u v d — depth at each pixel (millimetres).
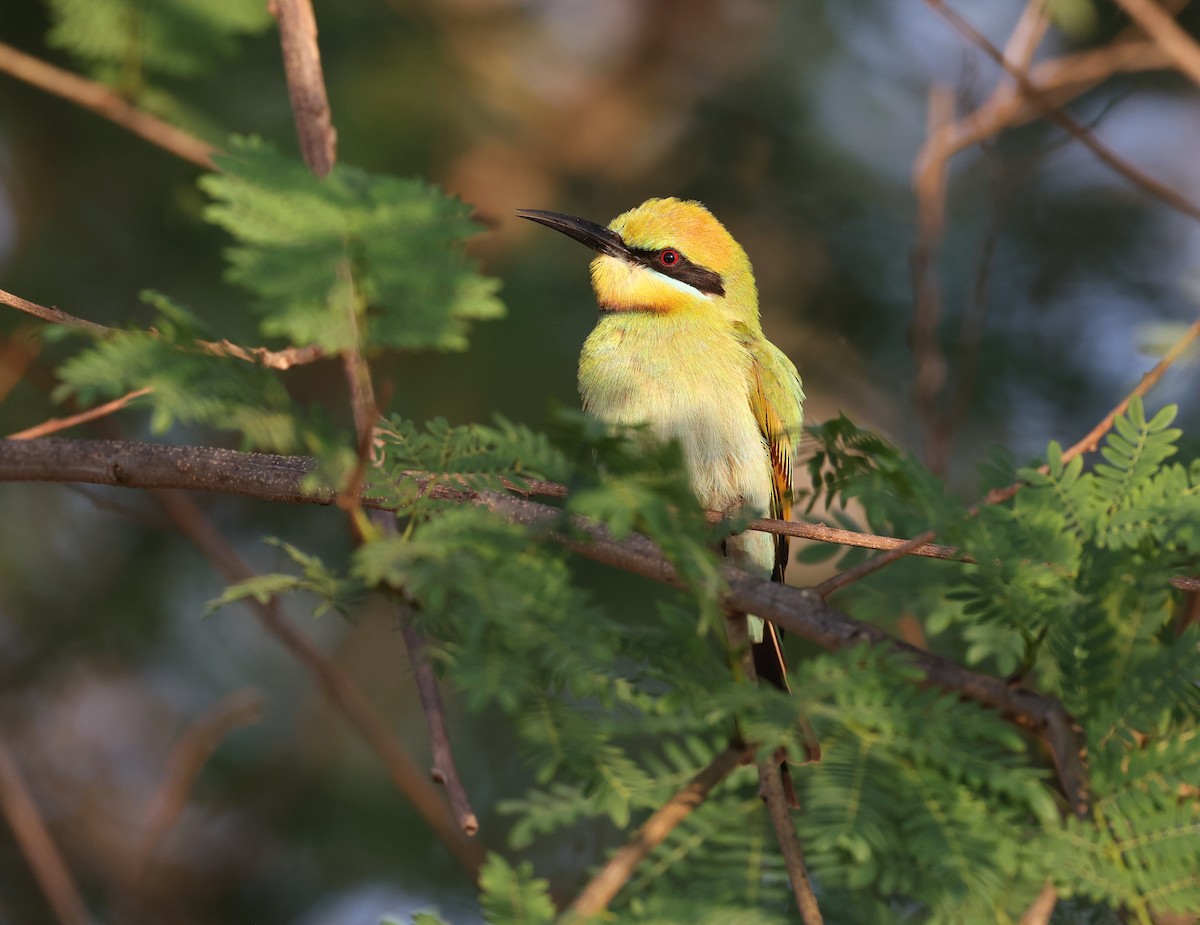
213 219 3662
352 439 4504
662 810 4320
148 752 12336
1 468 5121
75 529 12234
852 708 4000
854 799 4242
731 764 4418
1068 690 4539
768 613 4500
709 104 13977
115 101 8914
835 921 4547
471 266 3756
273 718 12312
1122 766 4180
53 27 11695
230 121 11148
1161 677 4297
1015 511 4914
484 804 11172
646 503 3779
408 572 3979
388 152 12172
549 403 3756
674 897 4117
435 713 5277
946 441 10133
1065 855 3998
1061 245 13117
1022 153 13258
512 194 13297
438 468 4559
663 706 4242
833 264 13547
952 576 5496
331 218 3711
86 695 12344
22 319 11359
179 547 12172
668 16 14539
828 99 13781
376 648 12461
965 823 4188
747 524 5418
